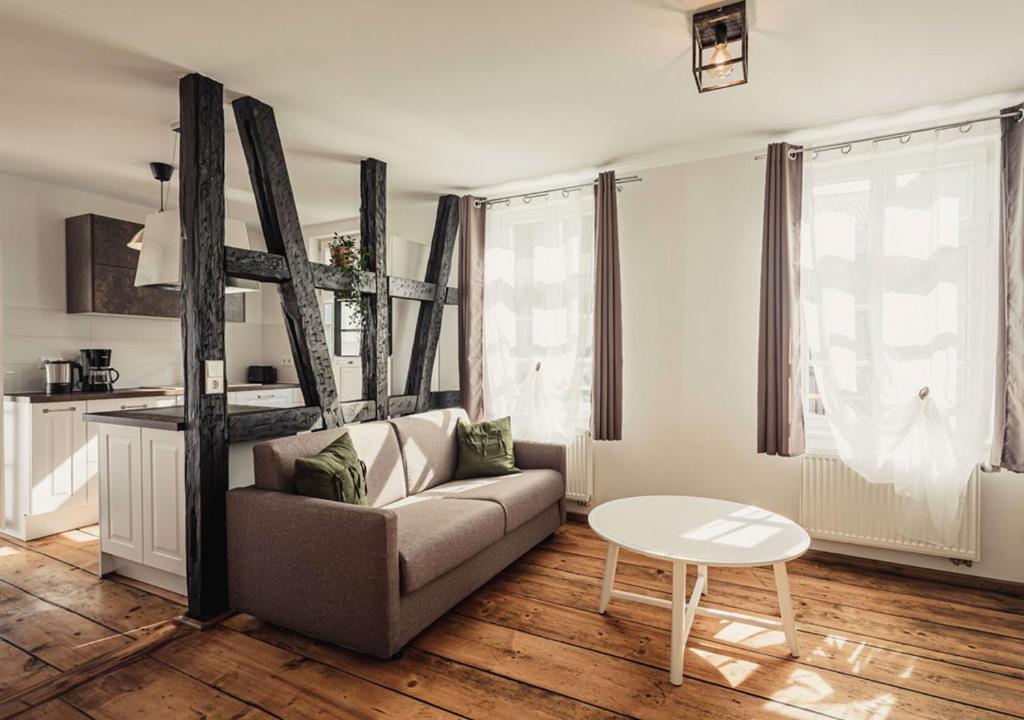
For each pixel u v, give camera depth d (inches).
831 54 94.0
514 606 107.3
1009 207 108.8
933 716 75.2
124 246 171.2
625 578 121.1
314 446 109.9
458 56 93.8
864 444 122.0
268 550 95.4
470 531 102.5
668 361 149.2
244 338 226.8
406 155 142.4
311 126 123.7
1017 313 107.8
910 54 93.9
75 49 90.4
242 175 157.0
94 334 176.1
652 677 83.8
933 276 116.5
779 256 127.8
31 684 81.4
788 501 134.6
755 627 99.7
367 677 83.5
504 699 78.4
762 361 130.3
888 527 121.6
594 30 86.1
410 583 86.9
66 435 149.8
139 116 116.9
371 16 81.8
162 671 84.9
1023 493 112.8
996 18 83.1
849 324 124.7
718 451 143.1
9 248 156.2
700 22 81.9
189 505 99.9
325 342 123.8
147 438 111.3
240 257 104.9
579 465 158.2
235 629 98.0
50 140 130.4
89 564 127.1
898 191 120.6
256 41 88.5
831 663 87.9
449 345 187.0
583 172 155.8
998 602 110.0
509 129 125.6
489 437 145.9
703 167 144.8
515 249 171.3
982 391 113.2
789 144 128.5
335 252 145.6
